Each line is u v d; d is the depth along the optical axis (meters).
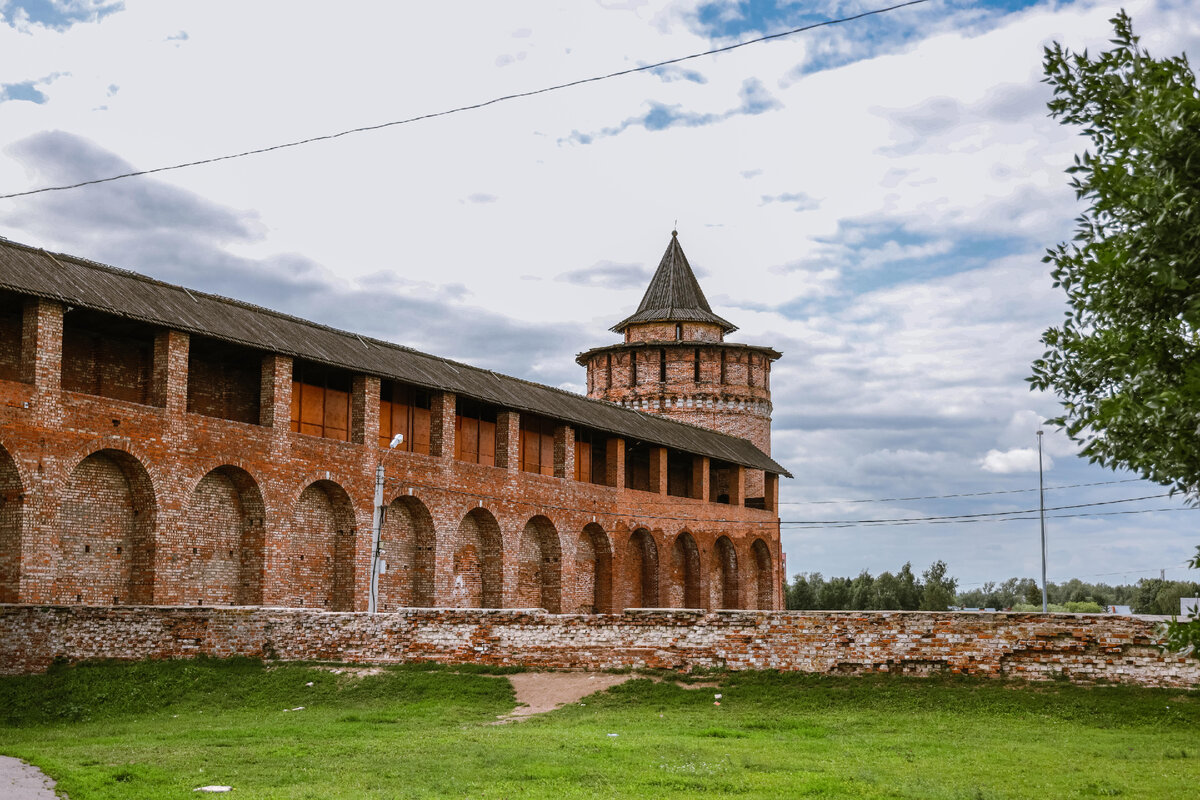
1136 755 16.98
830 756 16.95
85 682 25.28
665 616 26.75
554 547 48.03
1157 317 9.92
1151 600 94.69
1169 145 9.21
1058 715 21.28
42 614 26.31
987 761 16.44
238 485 34.47
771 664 25.66
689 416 69.56
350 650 28.45
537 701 24.81
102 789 13.41
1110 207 9.95
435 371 43.34
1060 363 10.79
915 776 15.11
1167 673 22.17
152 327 32.38
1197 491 9.54
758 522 63.75
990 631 23.91
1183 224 9.20
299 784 14.16
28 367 28.44
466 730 20.39
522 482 46.00
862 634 24.98
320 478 36.53
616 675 26.55
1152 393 9.77
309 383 38.91
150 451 31.02
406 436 43.22
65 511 29.70
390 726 21.23
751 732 20.11
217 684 26.25
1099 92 10.53
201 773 14.94
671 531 55.66
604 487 51.25
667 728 20.61
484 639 27.86
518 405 45.78
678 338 71.44
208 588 33.22
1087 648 23.02
